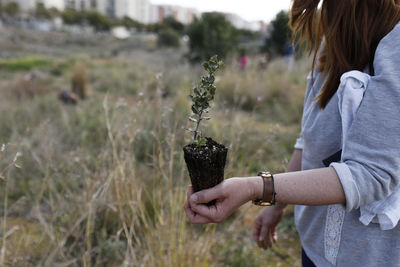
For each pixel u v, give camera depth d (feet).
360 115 2.43
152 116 8.18
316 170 2.50
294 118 15.90
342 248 2.92
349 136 2.48
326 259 3.13
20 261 5.83
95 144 10.24
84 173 7.48
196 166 2.48
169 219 5.52
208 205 2.60
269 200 2.53
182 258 5.44
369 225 2.75
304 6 3.07
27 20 211.41
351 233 2.85
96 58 88.69
